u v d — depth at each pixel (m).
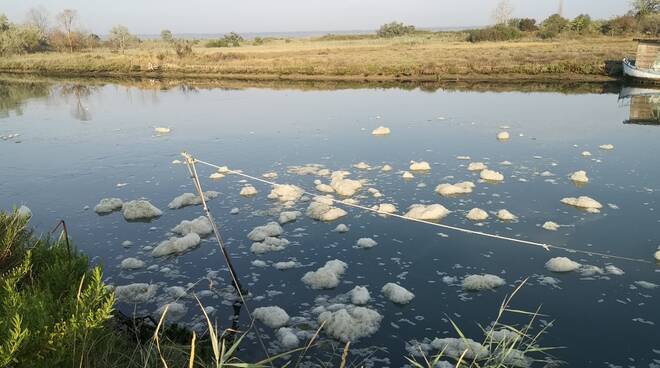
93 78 37.06
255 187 10.86
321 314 5.96
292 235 8.38
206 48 60.41
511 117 18.31
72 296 4.07
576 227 8.47
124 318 5.63
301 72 33.69
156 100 24.97
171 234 8.52
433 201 9.77
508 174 11.43
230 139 15.76
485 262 7.39
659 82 26.03
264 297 6.54
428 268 7.24
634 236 8.09
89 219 9.27
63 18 62.38
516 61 32.69
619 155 12.91
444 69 31.02
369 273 7.14
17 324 3.25
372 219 8.96
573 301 6.35
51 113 21.45
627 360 5.25
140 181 11.56
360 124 17.70
